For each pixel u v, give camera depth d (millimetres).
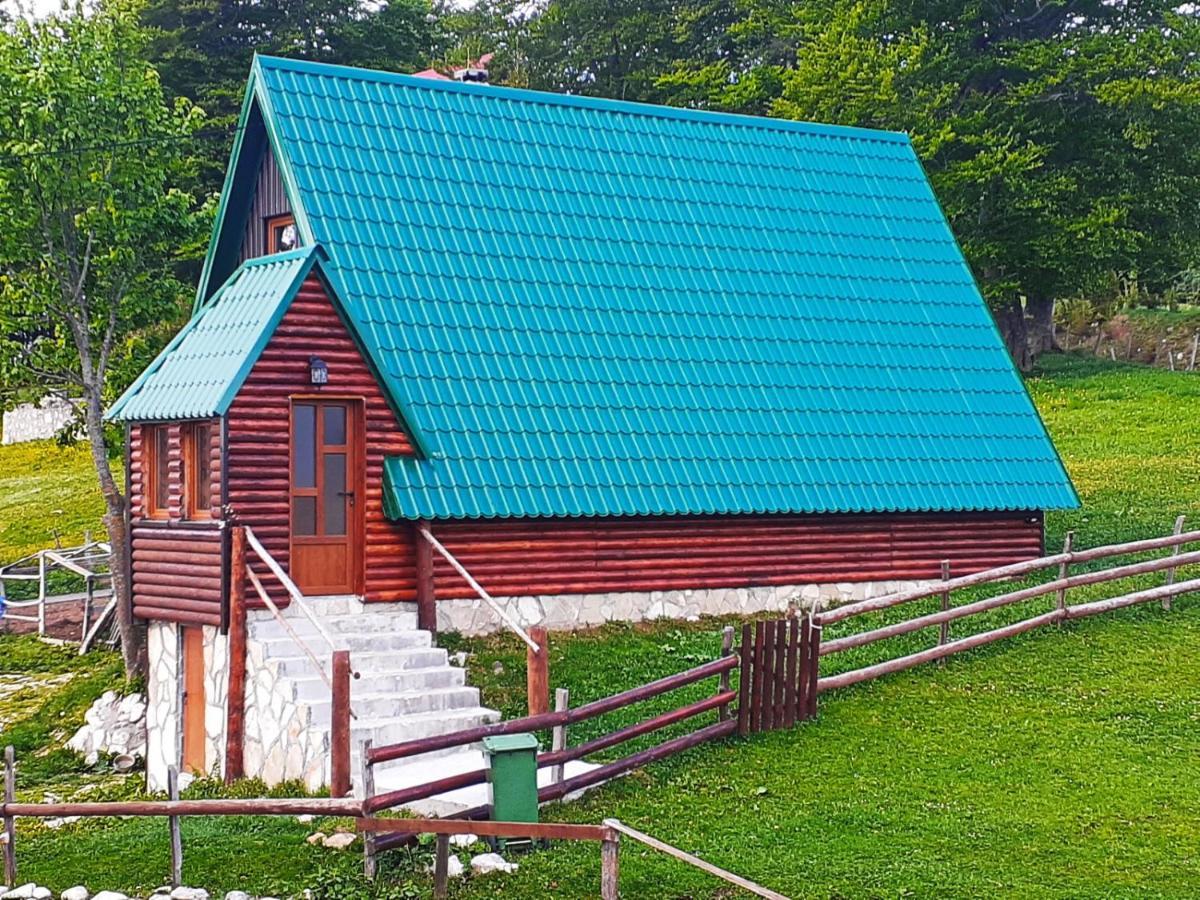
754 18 59875
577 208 26984
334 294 21312
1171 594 24656
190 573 20828
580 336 25297
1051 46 48312
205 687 20922
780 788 17422
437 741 15766
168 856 16203
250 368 20375
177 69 53719
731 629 19312
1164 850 15328
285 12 55969
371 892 14672
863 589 26609
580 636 23828
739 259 27922
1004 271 51125
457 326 24250
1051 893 14219
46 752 25172
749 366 26484
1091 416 45750
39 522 42375
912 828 16031
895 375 27750
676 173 28594
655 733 19766
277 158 24688
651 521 24781
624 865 15117
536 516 22859
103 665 28812
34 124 27188
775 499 24906
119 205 28578
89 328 29219
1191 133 48406
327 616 21141
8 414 57844
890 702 20594
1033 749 18609
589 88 70062
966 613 22594
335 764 16922
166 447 22031
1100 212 47344
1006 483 27172
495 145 27000
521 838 15789
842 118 49281
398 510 21703
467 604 23172
